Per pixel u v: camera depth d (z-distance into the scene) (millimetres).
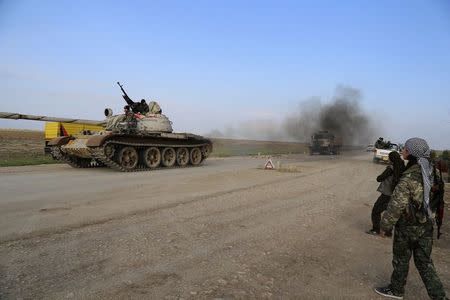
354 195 12469
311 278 5141
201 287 4609
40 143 44594
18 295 4199
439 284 4301
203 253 5848
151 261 5406
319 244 6727
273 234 7164
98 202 9648
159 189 12109
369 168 23922
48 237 6410
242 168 20859
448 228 8617
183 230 7090
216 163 25250
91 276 4805
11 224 7242
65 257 5453
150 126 20297
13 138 52188
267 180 15289
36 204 9305
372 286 4988
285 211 9289
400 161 6727
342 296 4621
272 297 4469
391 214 4312
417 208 4273
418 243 4355
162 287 4559
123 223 7461
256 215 8664
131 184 13250
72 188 12117
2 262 5215
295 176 17250
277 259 5793
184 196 10750
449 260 6273
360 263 5875
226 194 11336
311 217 8797
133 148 18719
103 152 17188
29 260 5305
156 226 7301
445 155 22016
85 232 6754
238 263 5508
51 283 4559
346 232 7703
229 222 7875
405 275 4582
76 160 20156
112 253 5676
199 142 22938
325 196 11922
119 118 19641
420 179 4254
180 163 21719
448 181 18047
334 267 5621
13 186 12477
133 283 4641
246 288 4660
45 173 16812
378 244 6984
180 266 5266
